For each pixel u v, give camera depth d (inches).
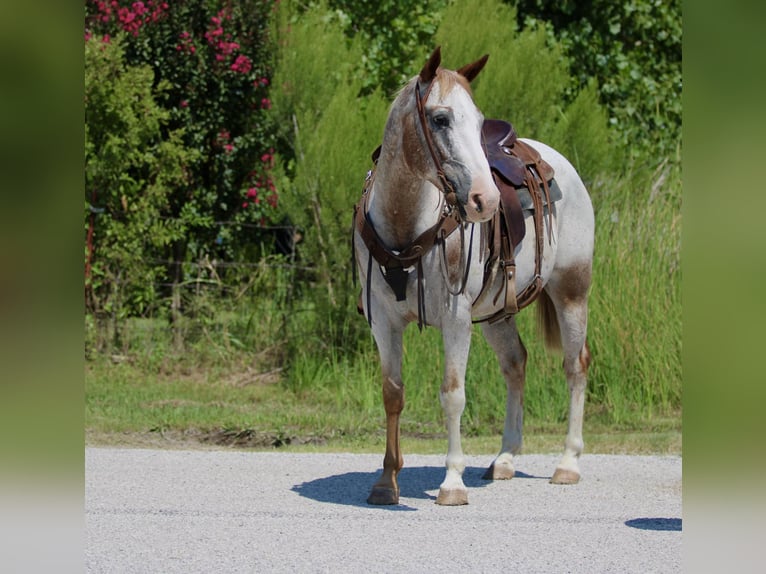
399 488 324.2
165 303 575.2
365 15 629.9
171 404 477.1
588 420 458.6
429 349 463.2
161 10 612.4
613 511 292.4
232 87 621.3
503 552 243.0
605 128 542.0
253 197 619.8
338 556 237.3
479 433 440.5
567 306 342.6
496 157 314.3
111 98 543.8
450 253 280.1
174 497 304.8
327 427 441.7
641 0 664.4
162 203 585.9
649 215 493.0
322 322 512.1
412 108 264.8
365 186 299.4
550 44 639.1
